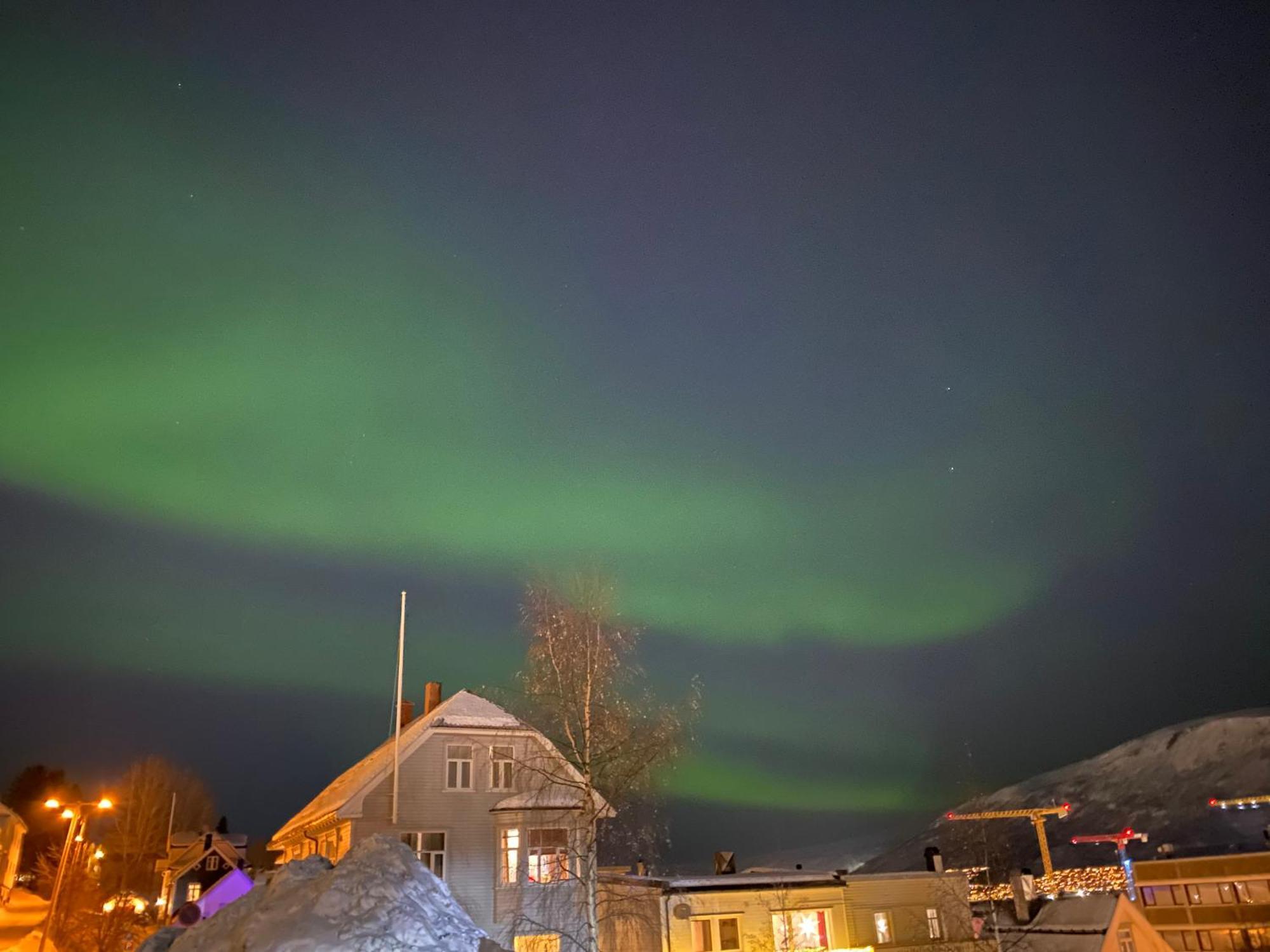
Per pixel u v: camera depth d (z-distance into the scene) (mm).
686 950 34719
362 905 15617
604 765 27656
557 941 32719
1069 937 40938
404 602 38594
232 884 66812
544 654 28578
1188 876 58844
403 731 41281
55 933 46844
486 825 35812
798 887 37594
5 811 69062
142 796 91500
